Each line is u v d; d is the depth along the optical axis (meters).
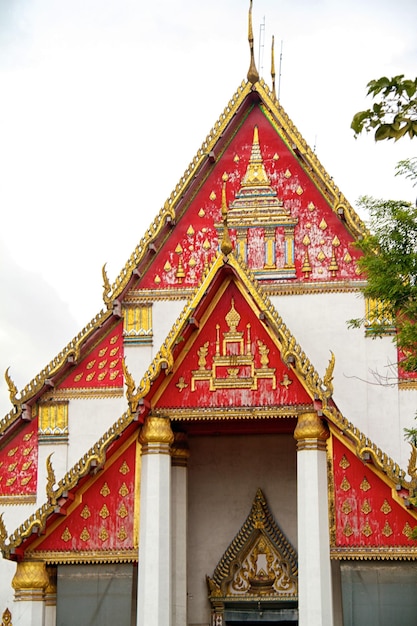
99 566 23.42
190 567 26.27
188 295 27.86
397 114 17.55
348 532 22.80
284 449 26.77
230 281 24.28
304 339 27.06
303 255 27.73
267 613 25.75
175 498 25.20
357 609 22.58
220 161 28.81
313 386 23.12
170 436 23.59
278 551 25.94
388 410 26.30
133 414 23.30
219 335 24.05
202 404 23.67
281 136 28.75
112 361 27.80
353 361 26.75
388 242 20.47
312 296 27.38
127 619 23.06
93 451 23.27
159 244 28.30
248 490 26.64
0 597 26.78
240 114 29.02
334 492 23.02
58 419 27.61
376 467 22.86
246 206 28.33
